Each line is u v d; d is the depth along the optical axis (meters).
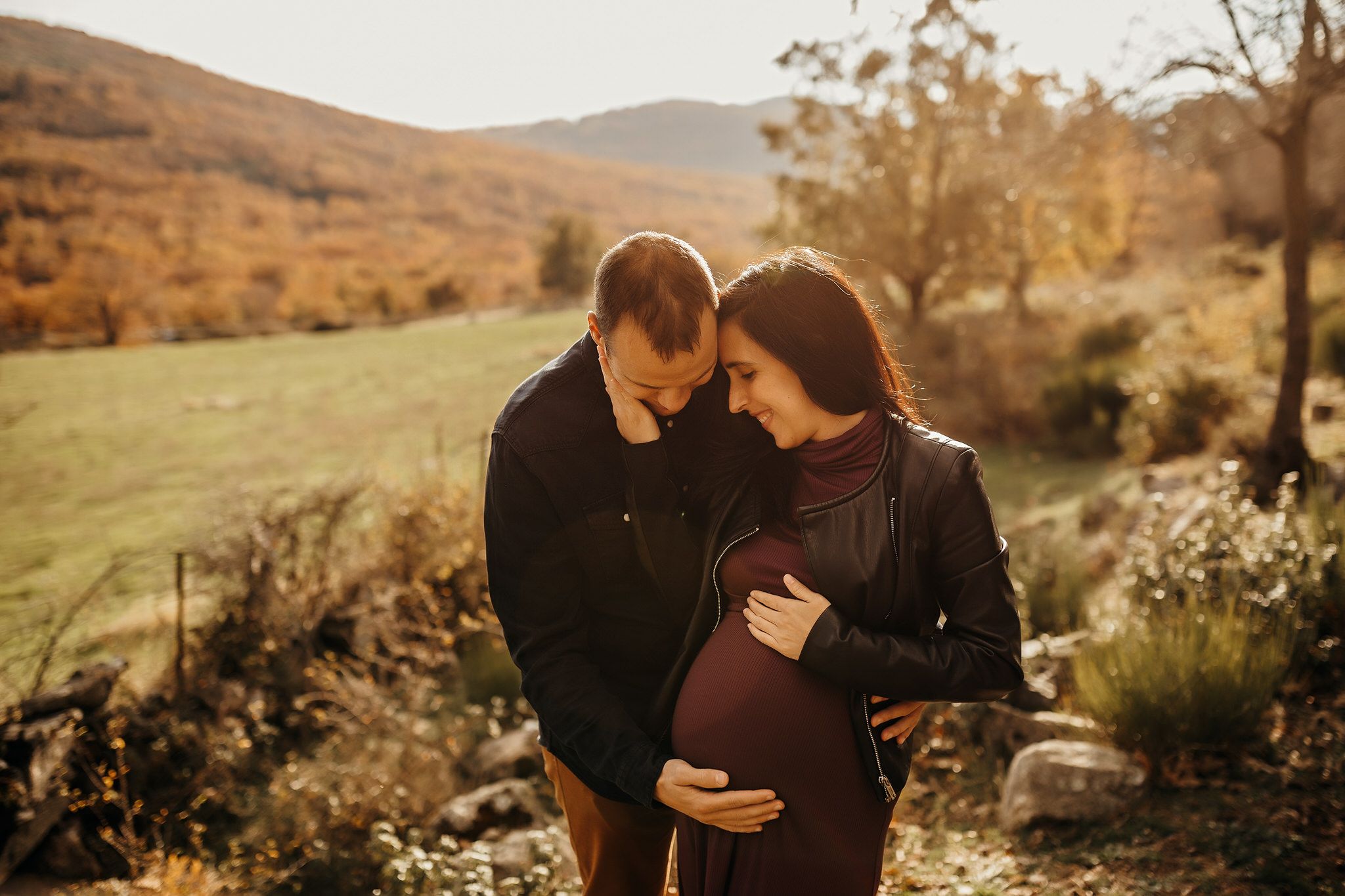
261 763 4.02
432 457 8.59
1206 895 2.26
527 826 3.38
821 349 1.35
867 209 16.86
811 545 1.40
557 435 1.50
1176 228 23.91
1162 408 8.84
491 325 45.00
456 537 5.80
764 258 1.47
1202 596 3.78
